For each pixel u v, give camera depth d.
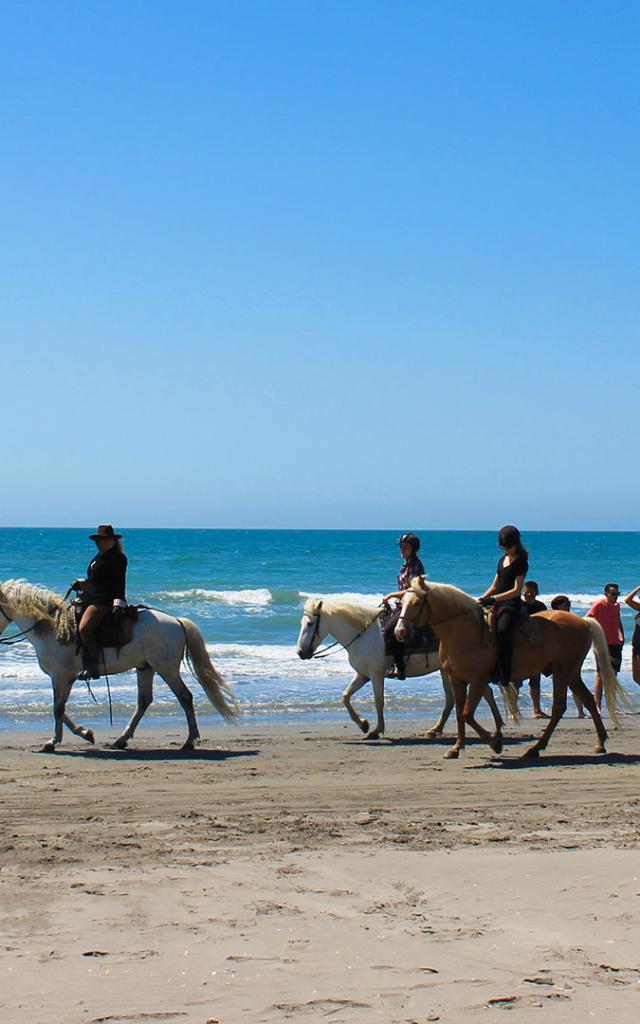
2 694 19.11
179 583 59.47
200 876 7.37
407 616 12.20
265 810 9.81
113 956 5.69
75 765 12.23
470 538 158.00
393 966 5.56
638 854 8.02
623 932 6.18
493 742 12.73
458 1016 4.90
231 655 25.84
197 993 5.16
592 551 116.88
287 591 46.06
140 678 13.73
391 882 7.23
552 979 5.39
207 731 15.74
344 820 9.34
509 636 12.39
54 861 7.78
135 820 9.32
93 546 98.12
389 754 13.25
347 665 24.31
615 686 13.28
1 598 13.34
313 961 5.63
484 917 6.46
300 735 15.33
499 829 8.98
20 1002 5.02
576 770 12.07
